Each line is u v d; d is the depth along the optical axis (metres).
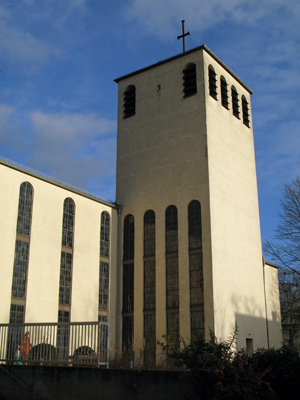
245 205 33.38
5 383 17.36
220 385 12.24
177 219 30.55
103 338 16.55
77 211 29.91
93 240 30.61
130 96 35.69
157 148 32.88
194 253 29.20
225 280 29.19
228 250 30.23
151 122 33.78
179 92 32.94
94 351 16.41
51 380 16.36
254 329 30.97
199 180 30.19
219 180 30.95
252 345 30.48
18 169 26.39
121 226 33.12
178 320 28.69
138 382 14.72
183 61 33.34
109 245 31.94
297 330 42.62
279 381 13.52
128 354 23.34
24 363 18.42
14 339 18.83
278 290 37.38
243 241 32.16
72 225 29.34
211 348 13.68
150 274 30.77
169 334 27.00
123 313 31.11
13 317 24.41
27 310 25.14
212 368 12.59
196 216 29.80
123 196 33.62
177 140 32.00
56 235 28.00
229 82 35.28
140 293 30.72
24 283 25.44
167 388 14.14
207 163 30.16
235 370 12.71
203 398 12.97
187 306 28.50
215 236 29.19
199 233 29.38
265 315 32.66
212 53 33.34
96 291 29.91
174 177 31.39
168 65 34.12
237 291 30.14
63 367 16.27
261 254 34.00
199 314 27.98
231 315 28.95
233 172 32.84
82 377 15.77
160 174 32.16
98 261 30.64
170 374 14.19
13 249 25.22
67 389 15.96
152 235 31.44
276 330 35.38
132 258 31.92
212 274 28.09
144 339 29.62
